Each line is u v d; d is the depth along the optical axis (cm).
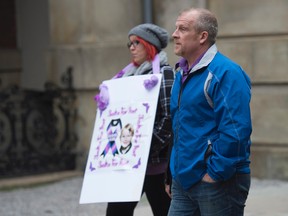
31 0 2883
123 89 1107
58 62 2306
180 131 902
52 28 2338
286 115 1966
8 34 2962
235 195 882
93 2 2245
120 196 1066
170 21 2114
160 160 1127
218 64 877
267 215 1562
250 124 855
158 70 1119
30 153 2238
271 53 1962
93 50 2223
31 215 1702
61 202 1847
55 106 2303
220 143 853
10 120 2223
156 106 1074
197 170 882
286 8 1944
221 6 2027
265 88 1992
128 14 2206
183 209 931
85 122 2258
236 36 2016
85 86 2241
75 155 2266
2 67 2906
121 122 1095
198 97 880
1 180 2108
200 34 898
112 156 1090
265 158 1991
